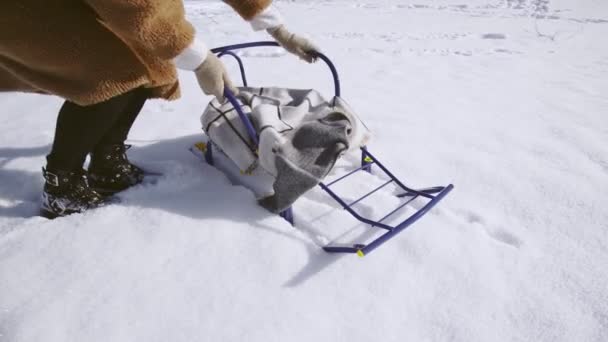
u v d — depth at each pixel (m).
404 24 5.39
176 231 1.32
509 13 6.50
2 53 1.14
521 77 3.12
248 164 1.50
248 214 1.40
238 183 1.64
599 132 2.09
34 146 1.90
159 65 1.24
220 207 1.44
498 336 1.03
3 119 2.24
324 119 1.48
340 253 1.26
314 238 1.35
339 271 1.20
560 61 3.65
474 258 1.26
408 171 1.74
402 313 1.08
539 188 1.62
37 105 2.46
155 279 1.15
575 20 5.93
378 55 3.73
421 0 7.60
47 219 1.39
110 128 1.47
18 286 1.12
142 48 1.17
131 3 1.00
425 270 1.21
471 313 1.08
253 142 1.47
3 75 1.31
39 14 1.08
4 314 1.04
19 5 1.06
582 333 1.03
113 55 1.17
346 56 3.66
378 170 1.74
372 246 1.19
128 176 1.58
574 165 1.78
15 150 1.86
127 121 1.50
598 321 1.06
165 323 1.03
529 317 1.07
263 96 1.66
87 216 1.39
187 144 1.93
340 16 5.87
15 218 1.42
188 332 1.01
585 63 3.58
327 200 1.54
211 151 1.72
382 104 2.47
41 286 1.12
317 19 5.59
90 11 1.14
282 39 1.61
